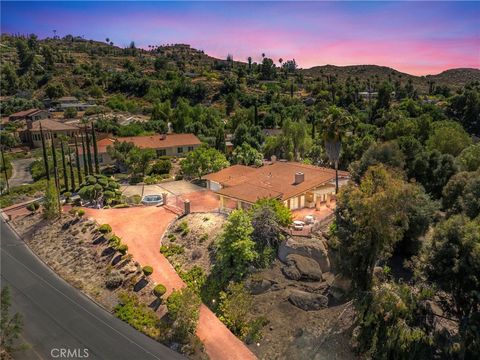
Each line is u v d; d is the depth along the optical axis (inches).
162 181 2492.6
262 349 1047.6
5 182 2429.9
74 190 2249.0
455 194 1622.8
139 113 5526.6
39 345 993.5
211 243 1446.9
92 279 1317.7
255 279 1251.2
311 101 6328.7
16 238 1705.2
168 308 1095.0
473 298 978.1
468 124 4227.4
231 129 4424.2
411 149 2015.3
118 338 1030.4
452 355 949.8
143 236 1567.4
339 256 1275.8
